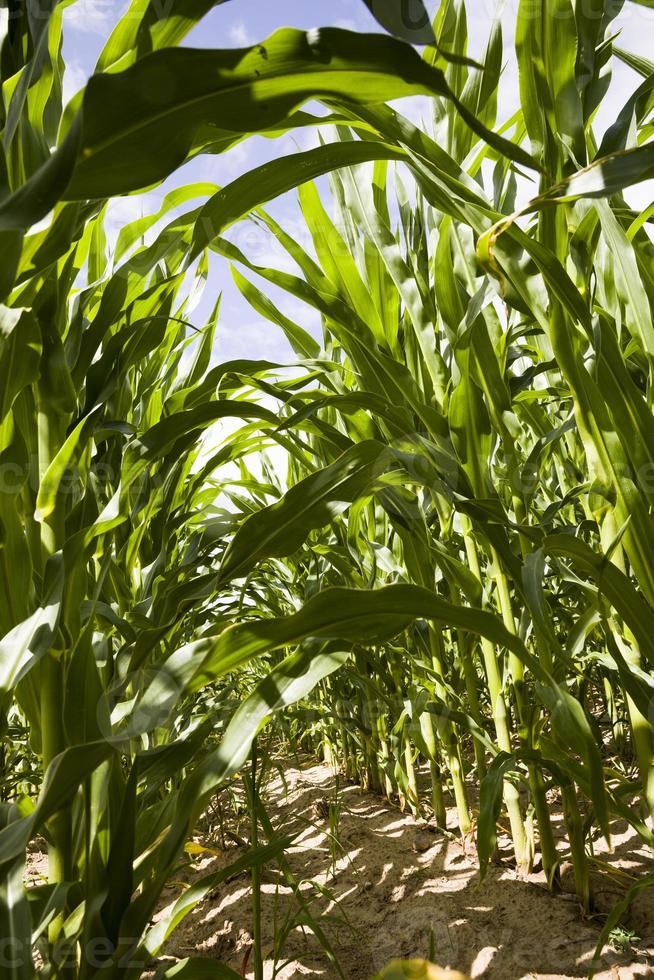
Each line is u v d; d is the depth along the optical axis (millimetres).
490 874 1178
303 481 667
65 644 626
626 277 752
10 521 638
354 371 1080
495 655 1145
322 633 581
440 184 722
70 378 674
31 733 656
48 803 468
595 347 685
